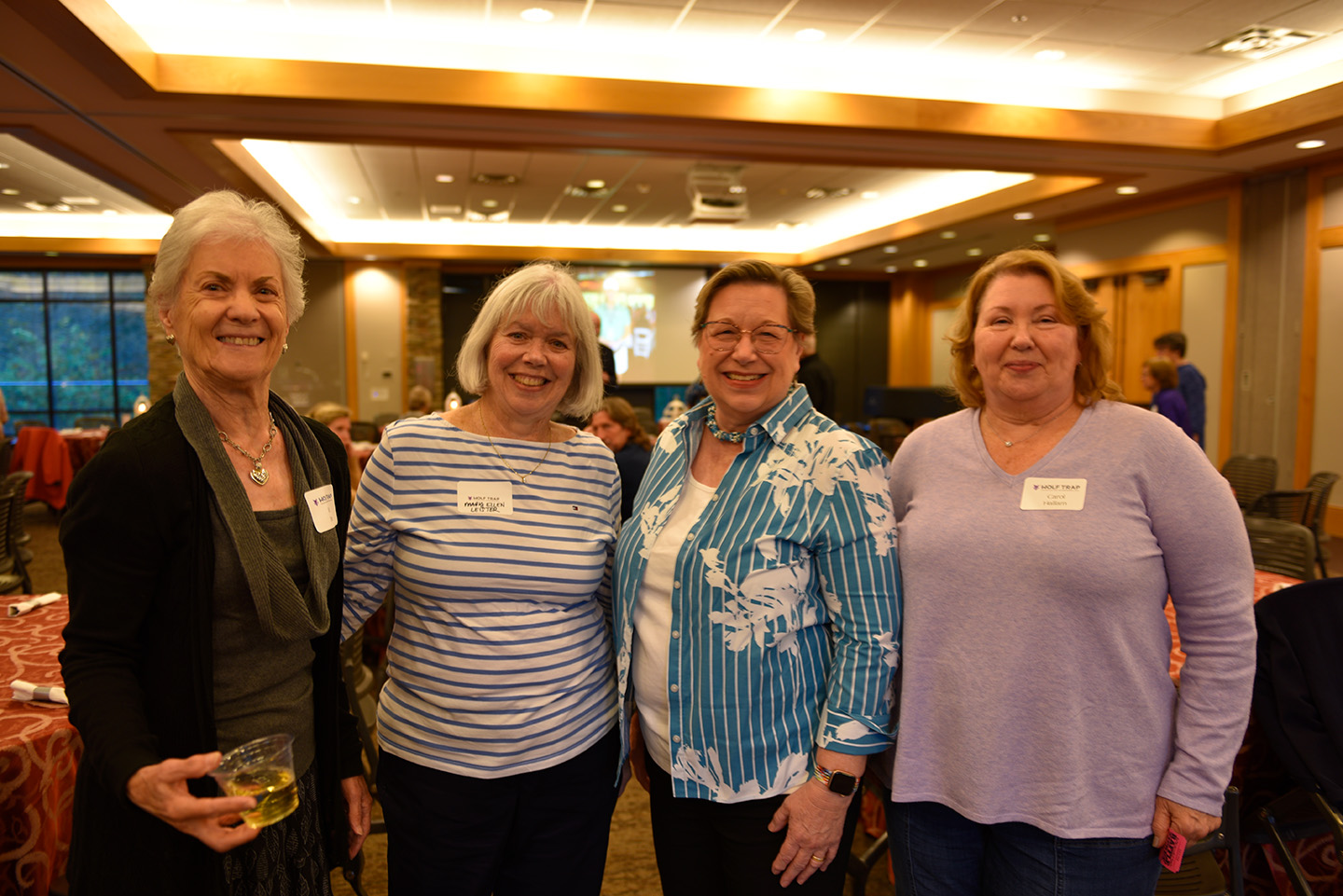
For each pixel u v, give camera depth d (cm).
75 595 104
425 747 136
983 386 145
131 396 1230
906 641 137
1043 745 126
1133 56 577
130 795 91
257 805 101
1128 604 123
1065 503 126
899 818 142
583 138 607
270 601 112
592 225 1204
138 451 105
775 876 134
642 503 148
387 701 142
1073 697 124
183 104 521
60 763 161
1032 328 131
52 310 1201
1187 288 812
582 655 143
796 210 1062
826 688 140
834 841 131
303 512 119
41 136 587
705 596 132
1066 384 133
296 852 121
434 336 1238
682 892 144
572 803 142
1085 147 644
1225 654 122
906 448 151
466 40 541
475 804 135
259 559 111
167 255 110
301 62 508
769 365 138
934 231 1020
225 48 514
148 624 108
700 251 1288
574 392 152
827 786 129
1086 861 125
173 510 106
